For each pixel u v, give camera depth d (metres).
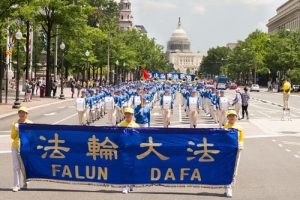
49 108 46.84
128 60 115.12
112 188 13.46
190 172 12.70
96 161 12.77
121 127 12.70
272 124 34.97
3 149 20.72
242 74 160.38
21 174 13.79
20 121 13.04
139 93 33.53
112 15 125.81
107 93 38.25
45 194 12.59
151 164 12.71
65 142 12.81
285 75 111.62
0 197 12.19
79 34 62.16
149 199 12.19
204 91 45.19
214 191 13.37
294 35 112.44
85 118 31.11
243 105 38.50
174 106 54.97
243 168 17.30
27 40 55.00
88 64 81.62
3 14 41.34
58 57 96.38
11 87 83.69
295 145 24.20
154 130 12.70
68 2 61.03
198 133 12.69
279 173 16.38
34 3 43.50
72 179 12.87
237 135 12.68
